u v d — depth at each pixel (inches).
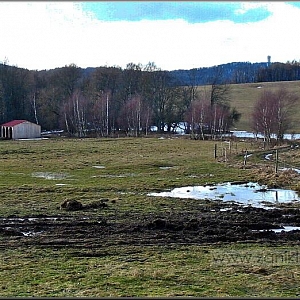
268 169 1558.8
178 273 545.6
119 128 4033.0
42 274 546.0
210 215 922.7
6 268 572.1
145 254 641.0
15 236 752.3
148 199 1088.2
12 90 4247.0
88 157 2039.9
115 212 942.4
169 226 807.7
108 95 4018.2
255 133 3265.3
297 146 2498.8
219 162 1804.9
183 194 1178.6
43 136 3646.7
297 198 1125.7
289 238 738.2
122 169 1638.8
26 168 1665.8
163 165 1748.3
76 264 589.6
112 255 637.3
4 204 1025.5
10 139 3348.9
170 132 4020.7
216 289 486.6
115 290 483.5
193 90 4340.6
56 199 1089.4
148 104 4128.9
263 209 981.2
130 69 4490.7
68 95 4274.1
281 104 2979.8
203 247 681.6
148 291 479.2
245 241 719.1
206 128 3673.7
